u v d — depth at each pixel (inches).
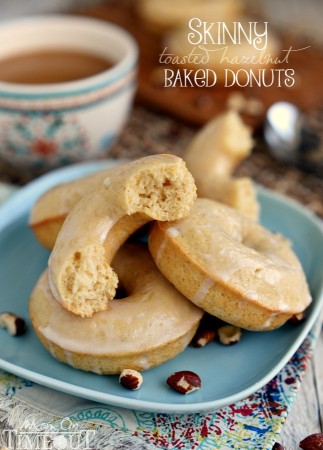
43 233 15.5
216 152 17.3
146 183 13.2
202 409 12.6
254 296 13.3
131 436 12.5
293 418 13.7
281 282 13.6
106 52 20.2
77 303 13.1
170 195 13.4
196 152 17.4
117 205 13.2
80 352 13.1
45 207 15.3
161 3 27.5
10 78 19.3
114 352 13.1
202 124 22.8
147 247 15.1
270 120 21.6
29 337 14.3
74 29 20.3
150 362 13.5
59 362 13.8
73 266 12.9
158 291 13.9
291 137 21.4
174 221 13.7
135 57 19.3
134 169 13.1
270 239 14.9
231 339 14.1
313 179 20.8
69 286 13.0
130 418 13.0
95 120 18.8
